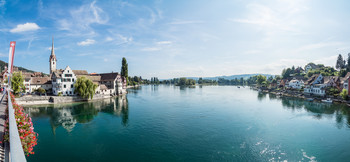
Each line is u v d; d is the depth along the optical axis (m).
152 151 25.69
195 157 23.98
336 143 28.77
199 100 76.94
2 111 16.25
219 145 27.73
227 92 123.38
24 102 56.12
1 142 8.66
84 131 34.00
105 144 28.05
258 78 170.50
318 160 23.52
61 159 23.12
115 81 96.12
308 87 94.50
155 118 44.06
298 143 28.67
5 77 72.25
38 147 26.66
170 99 80.06
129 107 58.62
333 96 75.31
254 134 32.59
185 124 38.84
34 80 77.56
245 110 54.03
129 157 23.89
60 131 33.91
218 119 43.06
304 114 48.41
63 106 57.16
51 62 101.94
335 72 120.94
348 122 40.53
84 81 67.62
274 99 81.38
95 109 54.22
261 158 23.84
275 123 39.59
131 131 34.16
